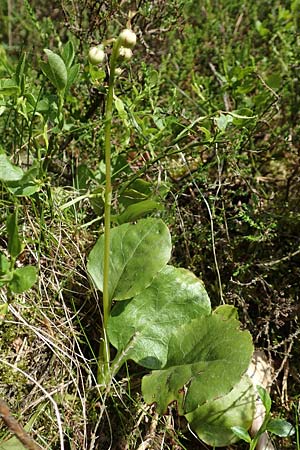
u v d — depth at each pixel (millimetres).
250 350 224
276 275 310
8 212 268
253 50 448
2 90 253
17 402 247
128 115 303
